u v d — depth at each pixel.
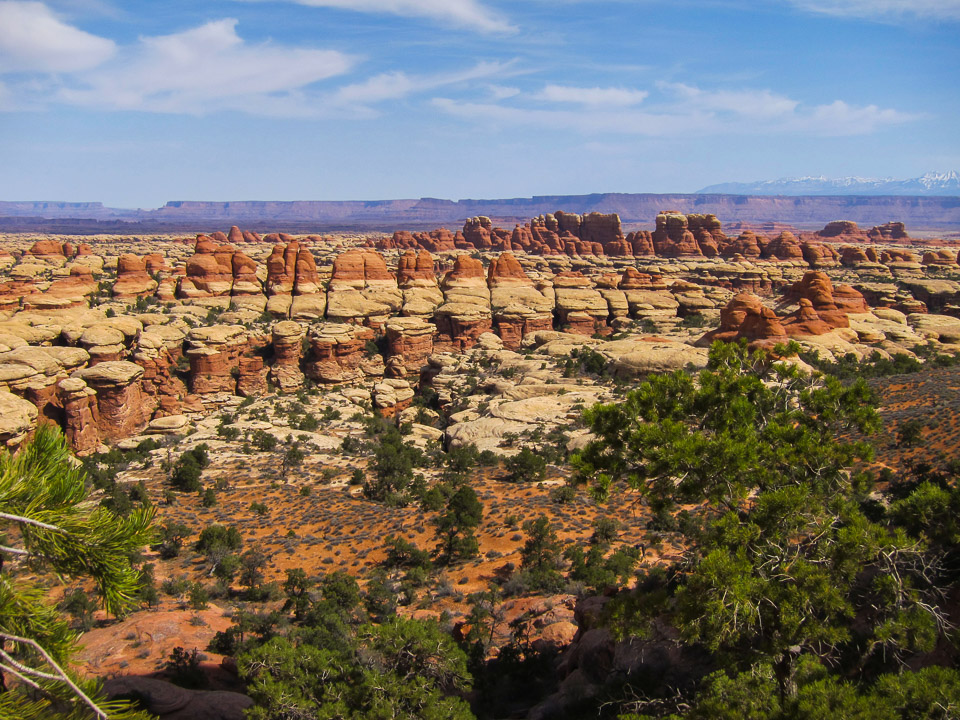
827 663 18.41
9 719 7.36
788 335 105.81
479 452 72.12
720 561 15.18
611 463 19.28
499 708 26.33
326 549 50.88
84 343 94.75
